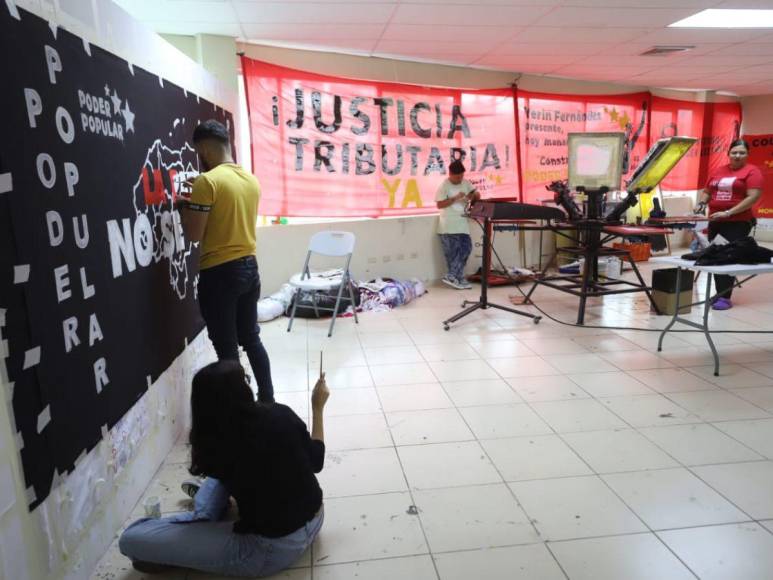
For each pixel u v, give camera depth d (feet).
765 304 16.66
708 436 8.66
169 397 8.24
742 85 24.95
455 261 19.51
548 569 5.84
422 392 10.48
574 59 18.54
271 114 15.87
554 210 13.88
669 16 13.64
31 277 4.59
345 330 14.56
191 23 13.51
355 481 7.54
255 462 5.22
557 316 15.83
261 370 9.38
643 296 18.21
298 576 5.78
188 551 5.52
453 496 7.17
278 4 12.06
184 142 9.04
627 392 10.39
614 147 13.96
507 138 20.90
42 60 4.86
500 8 12.72
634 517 6.68
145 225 7.25
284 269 17.17
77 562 5.42
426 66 18.93
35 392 4.65
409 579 5.73
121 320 6.44
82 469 5.49
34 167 4.68
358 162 17.78
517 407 9.80
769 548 6.12
